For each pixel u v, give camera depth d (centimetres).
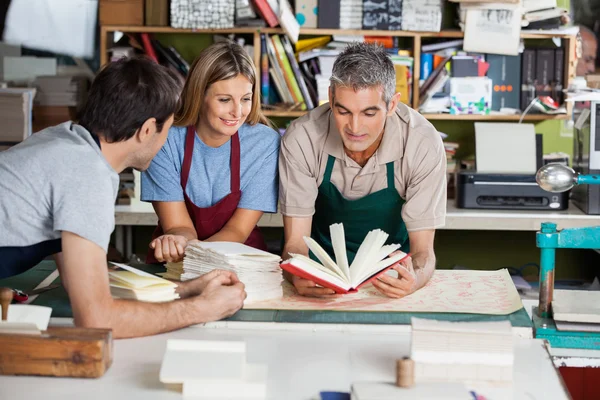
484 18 408
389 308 196
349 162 233
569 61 417
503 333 152
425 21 407
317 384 153
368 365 162
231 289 186
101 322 167
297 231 238
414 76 413
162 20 412
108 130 172
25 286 218
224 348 155
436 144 229
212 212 243
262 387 146
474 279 225
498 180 381
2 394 146
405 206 234
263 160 242
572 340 185
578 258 449
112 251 406
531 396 149
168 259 217
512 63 422
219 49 226
